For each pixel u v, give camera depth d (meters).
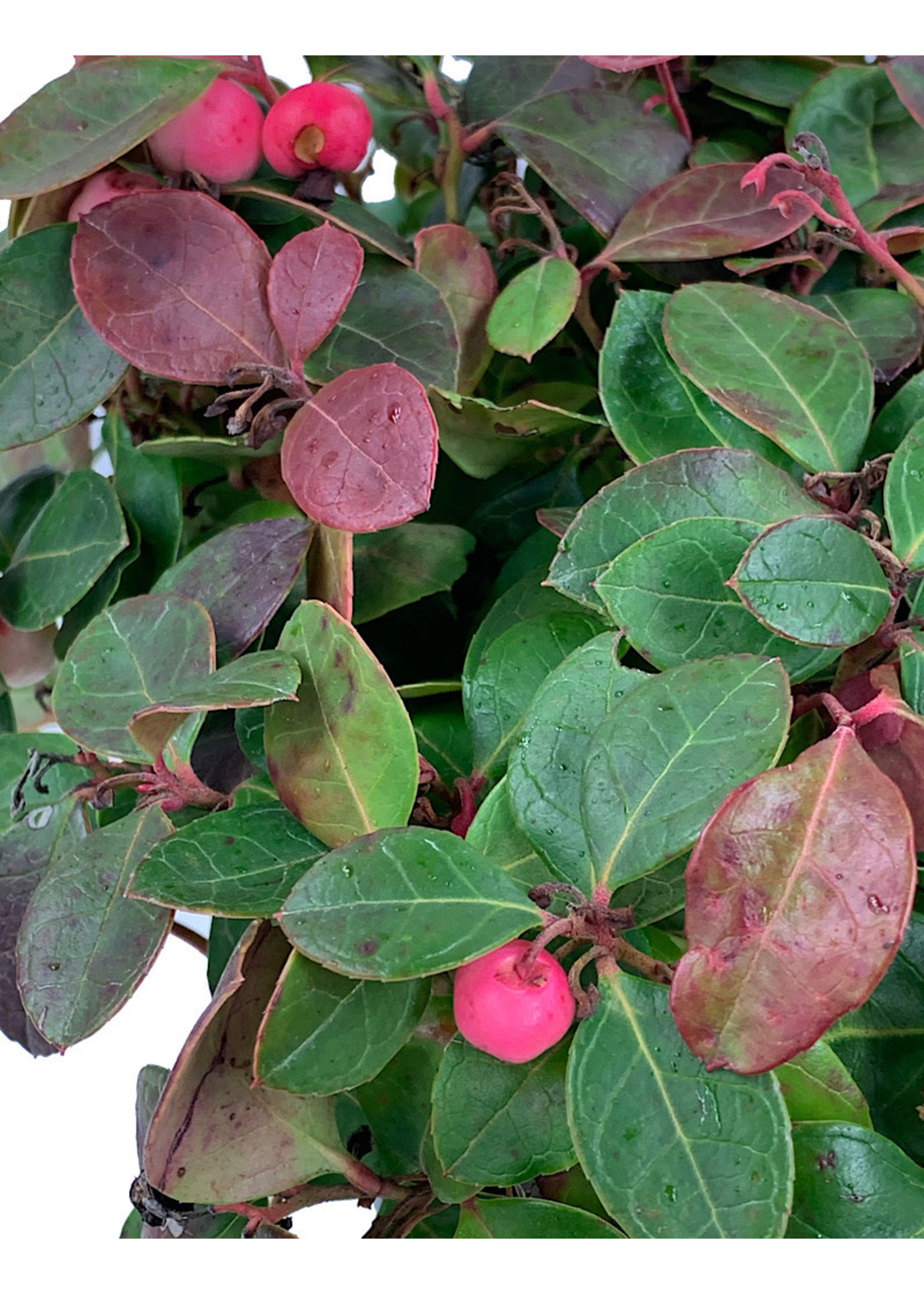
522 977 0.09
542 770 0.10
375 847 0.09
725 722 0.09
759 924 0.08
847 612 0.09
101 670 0.11
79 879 0.10
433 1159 0.10
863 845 0.08
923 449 0.10
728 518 0.10
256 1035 0.10
